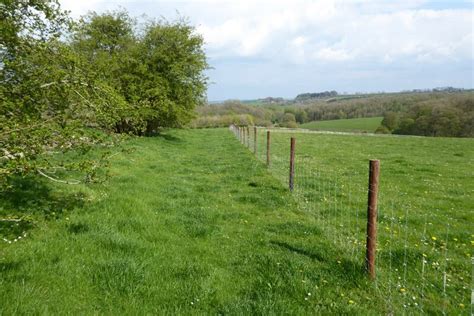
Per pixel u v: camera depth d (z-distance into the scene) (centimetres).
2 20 740
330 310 508
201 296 528
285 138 4253
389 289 550
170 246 734
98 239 693
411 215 1021
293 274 614
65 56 760
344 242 779
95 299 502
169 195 1170
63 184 1020
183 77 3225
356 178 1584
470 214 1053
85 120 789
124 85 2800
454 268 657
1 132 581
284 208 1071
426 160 2300
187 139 3766
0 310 428
